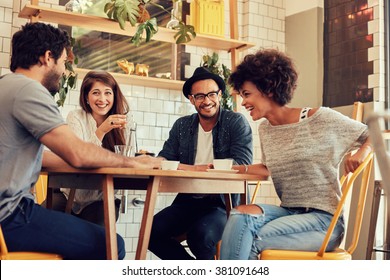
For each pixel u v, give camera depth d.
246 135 2.97
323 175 2.18
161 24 4.73
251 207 2.14
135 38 4.04
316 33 5.02
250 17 5.13
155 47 4.72
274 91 2.25
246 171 2.49
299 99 5.15
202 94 3.00
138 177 2.18
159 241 2.84
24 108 1.91
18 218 1.92
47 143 1.92
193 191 2.24
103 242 2.05
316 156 2.17
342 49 4.80
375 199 3.75
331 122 2.18
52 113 1.94
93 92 3.09
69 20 4.14
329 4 4.95
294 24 5.24
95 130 3.10
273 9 5.27
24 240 1.94
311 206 2.17
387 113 0.92
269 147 2.29
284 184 2.25
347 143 2.16
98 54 4.47
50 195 2.64
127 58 4.59
